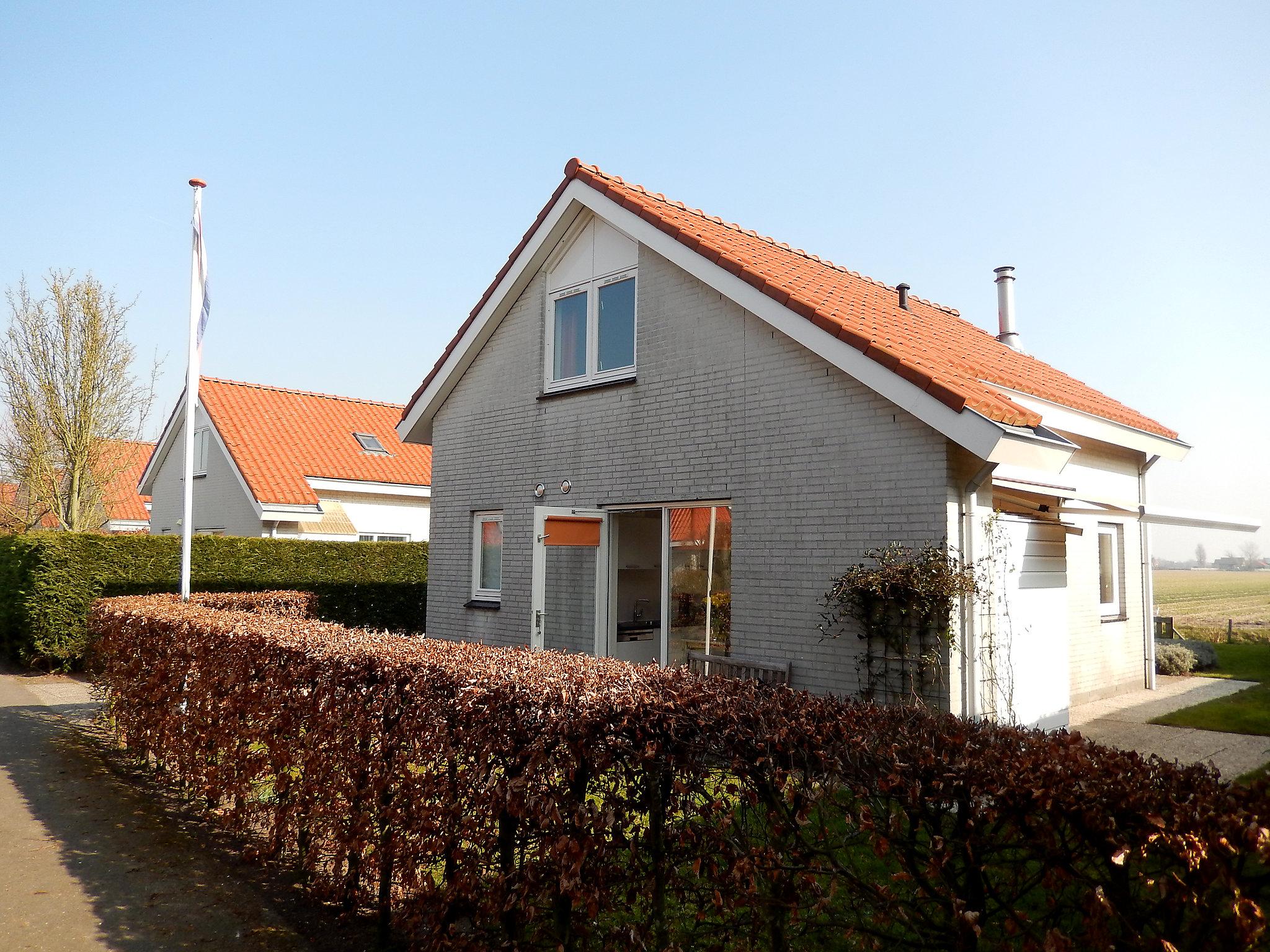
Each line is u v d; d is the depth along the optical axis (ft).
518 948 12.87
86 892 17.62
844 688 25.68
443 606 42.42
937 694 23.38
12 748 30.58
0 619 53.01
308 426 83.92
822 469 26.91
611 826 11.62
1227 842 7.62
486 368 41.01
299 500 71.15
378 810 15.61
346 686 16.80
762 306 28.17
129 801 24.16
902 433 24.95
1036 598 27.07
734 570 29.25
